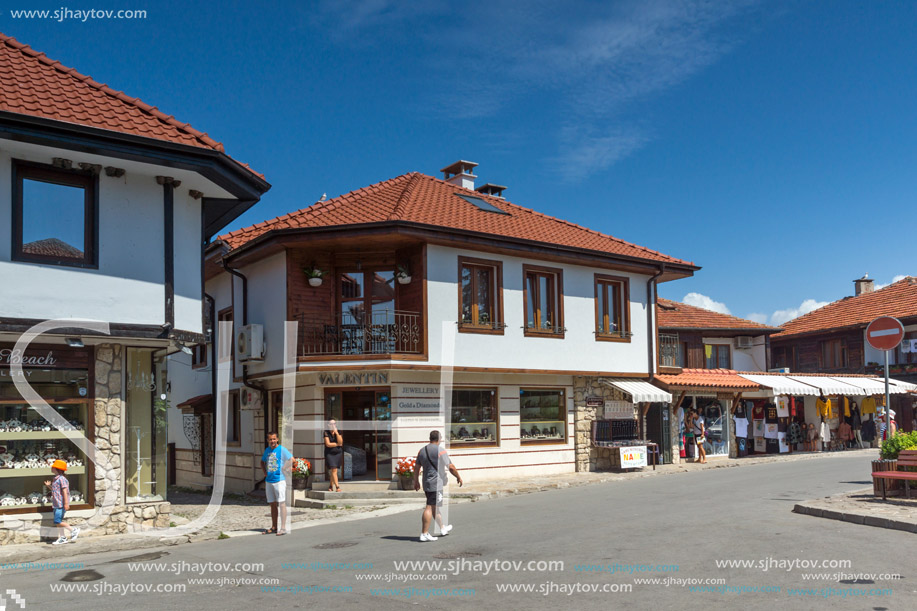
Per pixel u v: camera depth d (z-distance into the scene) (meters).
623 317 23.48
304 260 19.67
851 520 11.55
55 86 12.95
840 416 30.61
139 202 13.34
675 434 24.42
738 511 12.98
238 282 21.70
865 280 43.62
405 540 11.42
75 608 7.82
